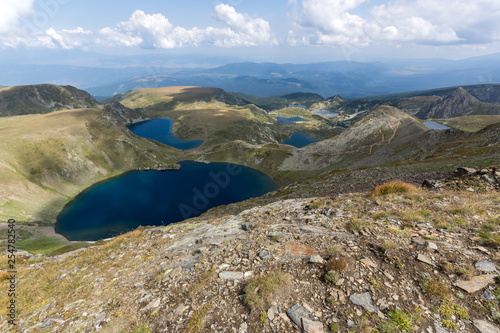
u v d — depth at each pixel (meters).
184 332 6.81
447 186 18.11
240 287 8.15
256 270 8.86
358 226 10.71
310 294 7.21
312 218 13.88
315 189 48.47
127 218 128.00
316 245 9.80
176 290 9.07
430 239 8.90
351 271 7.67
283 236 11.34
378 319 6.01
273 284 7.63
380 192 17.30
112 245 19.72
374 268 7.68
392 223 10.88
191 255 12.24
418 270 7.28
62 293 12.76
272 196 67.62
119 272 13.44
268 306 7.02
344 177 52.19
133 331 7.29
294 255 9.34
